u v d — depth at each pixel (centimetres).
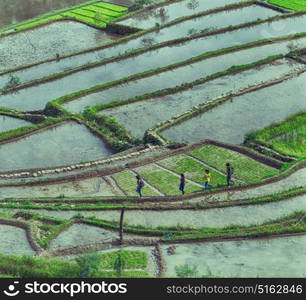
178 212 6081
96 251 5359
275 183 6600
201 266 5097
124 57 10331
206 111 8444
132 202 6303
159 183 6681
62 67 10119
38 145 7806
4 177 6925
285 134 7856
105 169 6956
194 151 7344
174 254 5284
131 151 7512
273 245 5459
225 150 7350
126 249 5409
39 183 6775
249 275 4969
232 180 6712
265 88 9162
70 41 11181
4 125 8388
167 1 13025
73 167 7138
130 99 8806
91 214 6031
